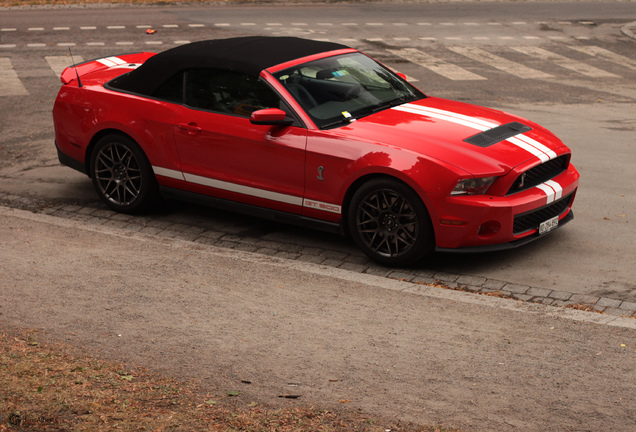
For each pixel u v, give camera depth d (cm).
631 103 1341
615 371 434
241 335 489
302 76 672
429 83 1520
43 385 387
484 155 593
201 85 695
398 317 520
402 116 653
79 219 754
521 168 589
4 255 638
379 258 625
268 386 414
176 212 775
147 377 419
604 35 2203
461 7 2733
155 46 1883
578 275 596
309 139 630
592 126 1136
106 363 435
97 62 857
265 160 655
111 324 503
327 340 482
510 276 600
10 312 519
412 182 583
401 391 411
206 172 695
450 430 361
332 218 641
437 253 657
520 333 491
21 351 446
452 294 563
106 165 761
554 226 638
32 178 891
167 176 722
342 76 693
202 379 420
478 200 577
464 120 651
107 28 2134
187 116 695
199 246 670
